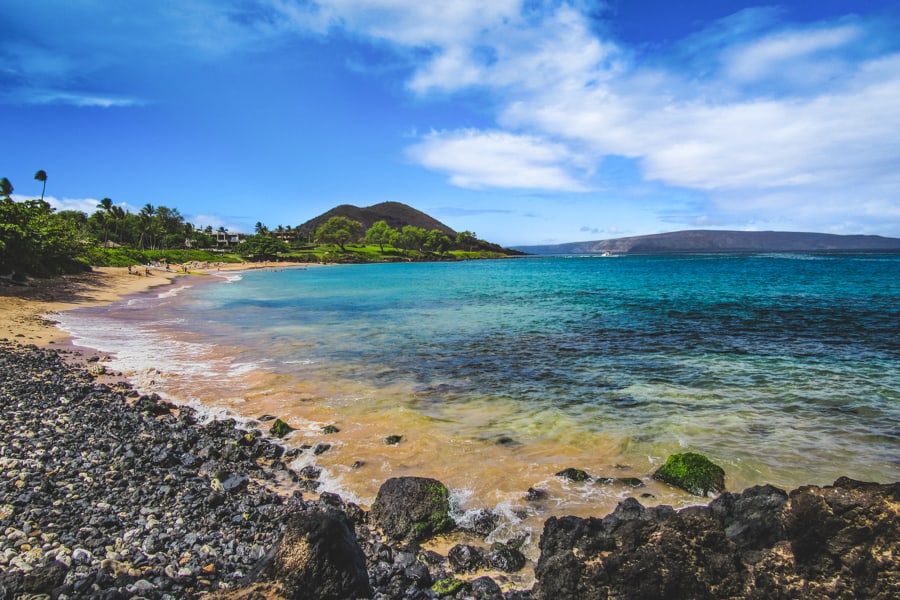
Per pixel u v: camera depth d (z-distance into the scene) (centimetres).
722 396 1334
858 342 2077
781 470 880
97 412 1154
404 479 765
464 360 1816
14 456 856
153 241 15150
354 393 1395
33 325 2420
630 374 1590
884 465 898
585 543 496
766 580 429
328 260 19012
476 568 620
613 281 6706
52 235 4850
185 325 2705
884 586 379
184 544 613
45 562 538
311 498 802
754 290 4859
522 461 934
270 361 1794
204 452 954
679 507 755
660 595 451
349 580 467
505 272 10631
